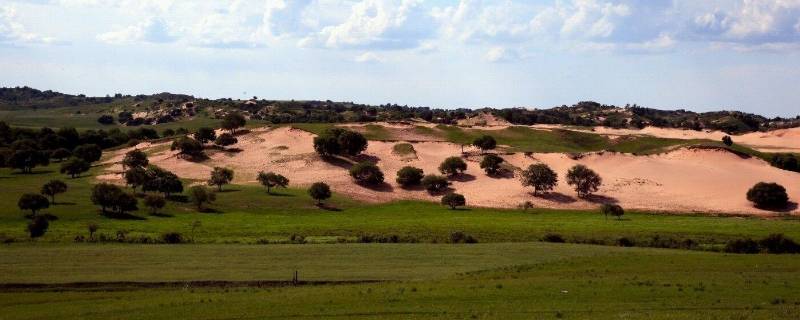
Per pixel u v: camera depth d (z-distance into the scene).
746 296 53.44
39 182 162.88
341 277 68.19
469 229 115.50
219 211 139.25
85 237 99.44
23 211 127.94
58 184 141.50
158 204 134.00
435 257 80.38
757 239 101.31
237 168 184.00
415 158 194.50
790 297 52.91
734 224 125.38
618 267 69.56
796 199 157.75
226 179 161.25
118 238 98.44
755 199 153.12
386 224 124.50
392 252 83.81
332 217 137.88
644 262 72.62
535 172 165.50
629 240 102.06
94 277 67.50
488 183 175.62
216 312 51.53
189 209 139.62
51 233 104.94
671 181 175.75
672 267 68.75
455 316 48.69
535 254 82.62
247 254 82.00
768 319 46.12
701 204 156.25
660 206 154.62
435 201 161.25
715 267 68.44
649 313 48.31
